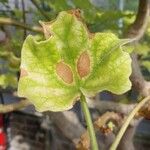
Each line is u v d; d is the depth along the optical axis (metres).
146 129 1.48
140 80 0.50
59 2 0.58
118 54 0.24
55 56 0.23
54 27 0.23
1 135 1.28
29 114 1.61
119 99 0.71
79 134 0.73
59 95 0.23
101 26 0.59
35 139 1.65
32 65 0.23
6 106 0.50
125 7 0.96
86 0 0.56
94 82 0.24
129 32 0.51
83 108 0.24
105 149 0.69
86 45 0.24
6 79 0.74
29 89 0.23
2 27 0.68
